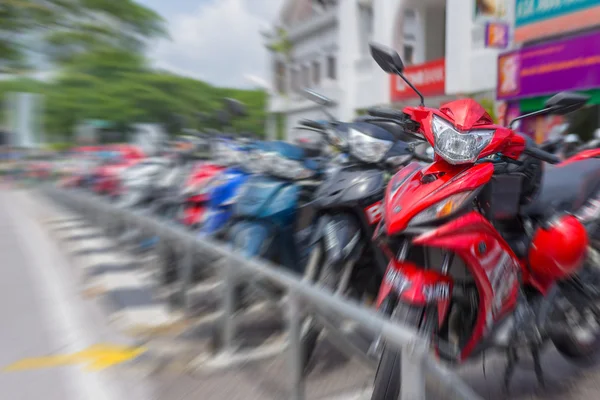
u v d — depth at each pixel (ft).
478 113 8.43
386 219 8.29
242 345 12.12
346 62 63.87
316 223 12.64
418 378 6.13
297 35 88.89
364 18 62.95
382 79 57.26
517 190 9.18
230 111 17.26
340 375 10.46
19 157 65.87
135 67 105.29
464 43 45.44
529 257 9.29
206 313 14.06
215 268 13.60
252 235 13.15
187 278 13.94
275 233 13.51
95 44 104.12
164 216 18.53
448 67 46.93
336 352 11.05
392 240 8.27
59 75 103.81
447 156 8.11
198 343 12.38
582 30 34.27
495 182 8.96
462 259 7.92
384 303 8.20
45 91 104.17
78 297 16.16
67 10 96.73
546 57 36.06
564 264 9.02
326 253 11.73
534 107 37.86
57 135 100.48
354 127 11.76
